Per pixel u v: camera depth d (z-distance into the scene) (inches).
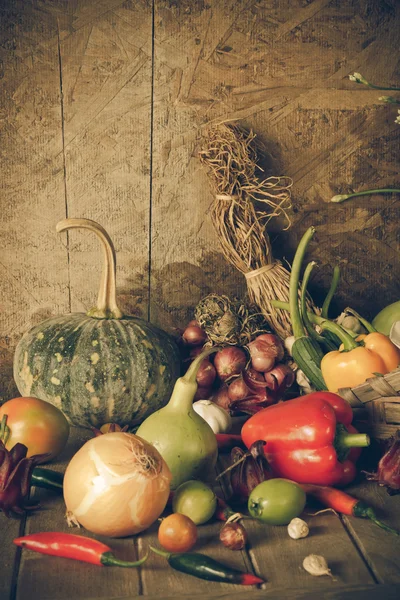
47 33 82.0
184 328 89.8
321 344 79.4
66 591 48.6
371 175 88.5
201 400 75.7
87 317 80.0
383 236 89.8
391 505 60.7
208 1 82.8
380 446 66.7
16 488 57.8
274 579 50.2
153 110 84.7
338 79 85.8
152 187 86.4
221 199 82.3
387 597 48.3
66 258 87.5
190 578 50.5
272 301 81.7
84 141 84.7
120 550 53.8
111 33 82.7
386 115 87.1
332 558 52.9
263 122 86.1
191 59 83.9
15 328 88.7
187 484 58.1
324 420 61.2
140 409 76.7
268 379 79.0
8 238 86.2
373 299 90.9
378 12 84.5
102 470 53.7
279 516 56.4
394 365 70.4
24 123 83.6
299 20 84.0
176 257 88.4
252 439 65.1
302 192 88.1
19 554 53.1
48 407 67.7
